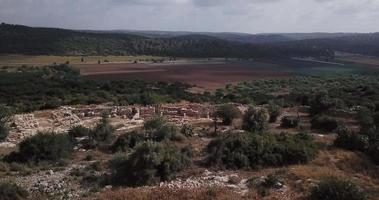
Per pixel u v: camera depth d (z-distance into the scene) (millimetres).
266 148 34250
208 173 31203
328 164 33906
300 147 34906
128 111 68188
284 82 157750
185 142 42531
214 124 56500
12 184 28281
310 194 25188
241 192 26328
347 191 24422
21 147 37969
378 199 25797
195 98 102188
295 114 67562
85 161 37375
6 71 156500
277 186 27219
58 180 30703
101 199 25188
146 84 135750
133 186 29266
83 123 58219
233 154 33469
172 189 26594
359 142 38906
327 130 51938
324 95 72125
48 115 65438
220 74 185125
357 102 77938
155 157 30781
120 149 41094
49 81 128500
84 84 123250
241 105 83312
